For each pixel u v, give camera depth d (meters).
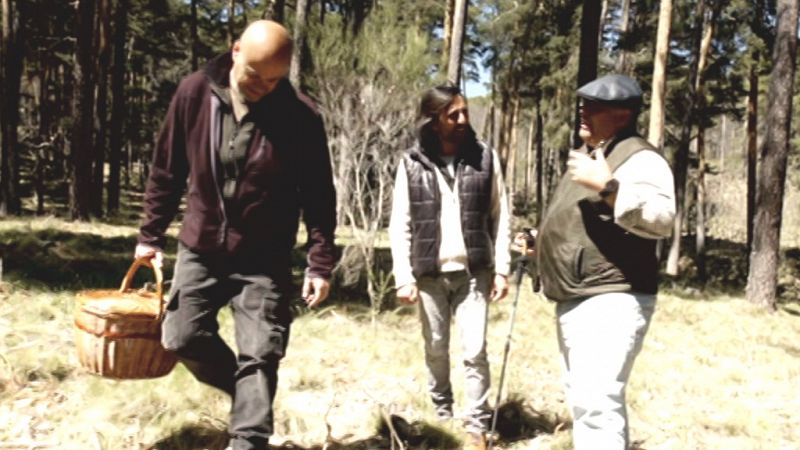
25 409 3.73
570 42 25.28
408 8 18.92
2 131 17.75
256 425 2.82
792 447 4.49
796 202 34.91
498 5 29.00
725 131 52.12
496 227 3.78
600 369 2.72
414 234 3.66
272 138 2.81
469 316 3.64
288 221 2.96
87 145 17.45
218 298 2.95
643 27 21.34
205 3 28.91
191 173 2.87
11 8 17.70
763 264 12.55
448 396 3.97
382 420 3.82
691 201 33.22
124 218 20.28
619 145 2.73
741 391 5.81
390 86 7.72
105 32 20.12
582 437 2.77
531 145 44.88
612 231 2.75
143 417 3.75
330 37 7.81
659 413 4.83
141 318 2.90
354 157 7.77
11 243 9.71
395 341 5.98
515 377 5.09
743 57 21.48
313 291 3.04
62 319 5.68
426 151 3.67
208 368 3.04
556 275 2.86
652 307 2.81
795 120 22.45
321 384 4.61
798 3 12.23
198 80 2.81
